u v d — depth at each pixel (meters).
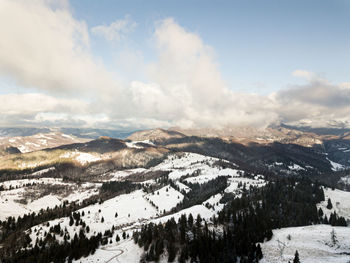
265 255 96.31
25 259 127.31
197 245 104.19
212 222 141.50
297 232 119.88
